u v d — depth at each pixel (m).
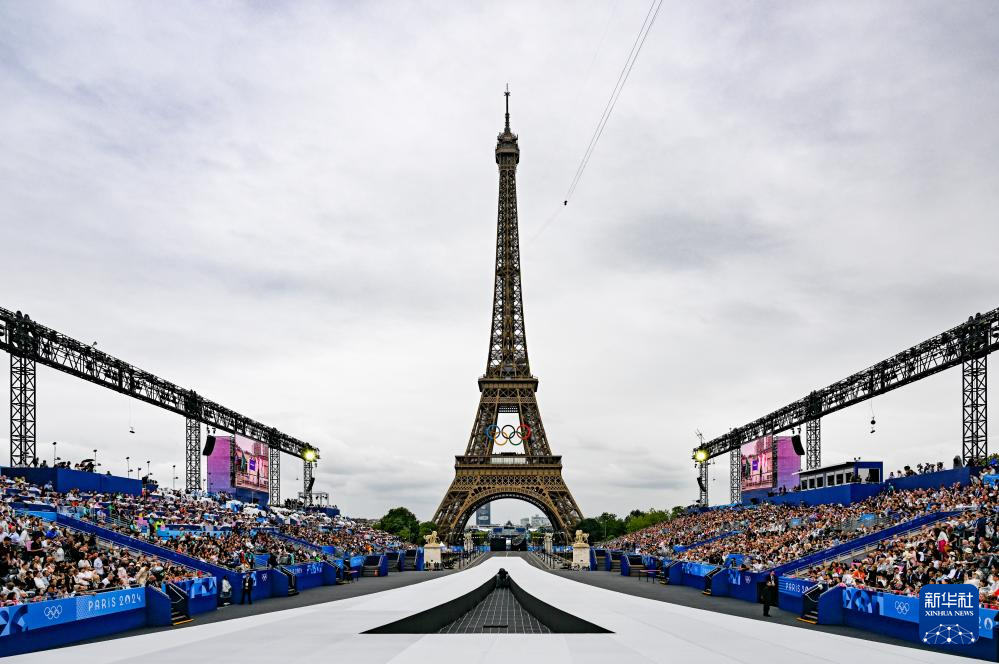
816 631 42.91
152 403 104.25
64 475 82.19
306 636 40.00
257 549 85.69
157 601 49.31
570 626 46.22
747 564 74.75
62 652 35.41
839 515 86.56
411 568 141.38
